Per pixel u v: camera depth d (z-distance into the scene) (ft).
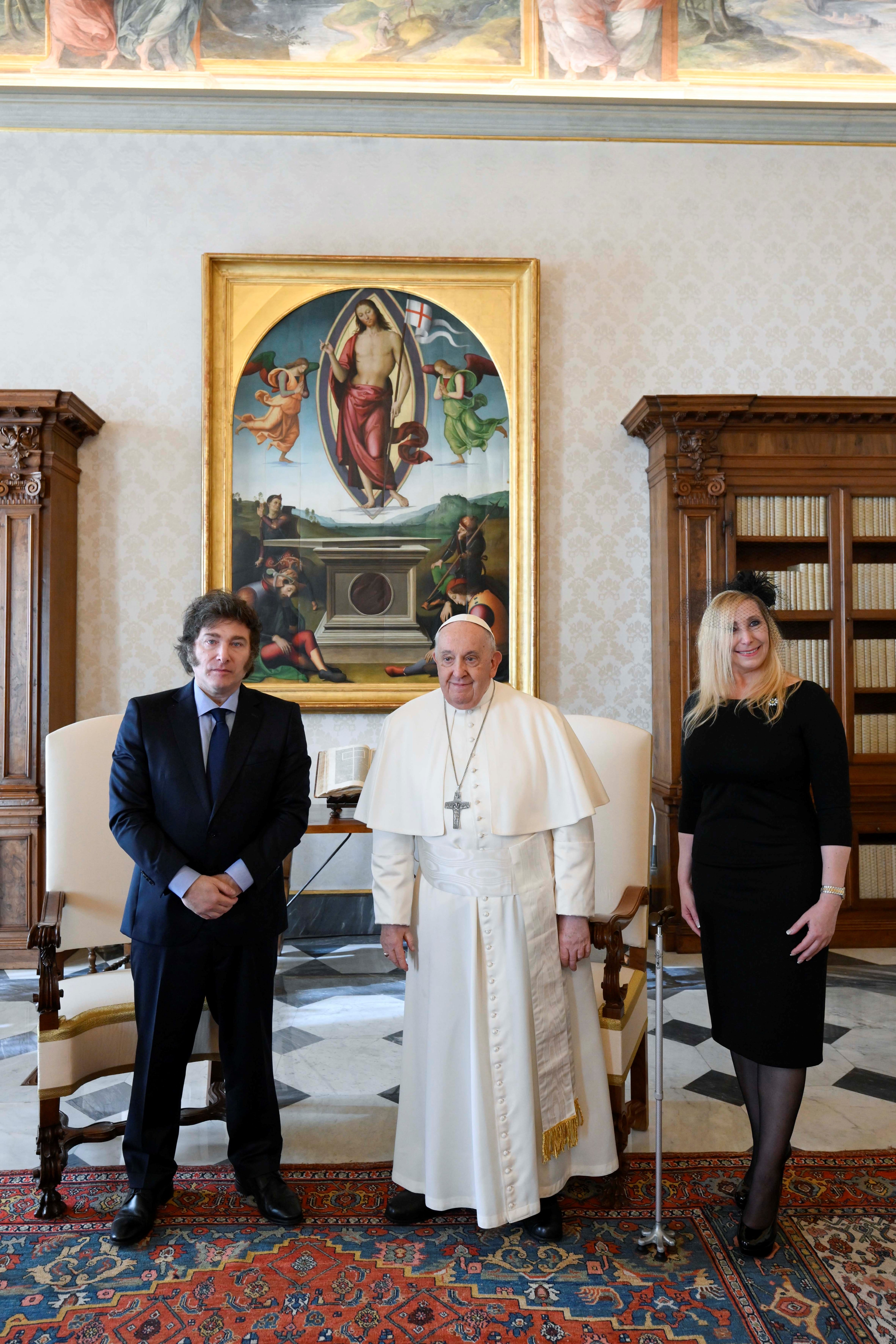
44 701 17.89
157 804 8.95
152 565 19.76
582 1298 7.80
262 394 19.84
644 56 20.42
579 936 8.88
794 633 19.88
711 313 20.53
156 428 19.80
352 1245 8.60
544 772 9.02
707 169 20.57
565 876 8.96
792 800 8.53
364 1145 10.72
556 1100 8.64
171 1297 7.80
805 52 20.66
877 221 20.77
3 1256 8.41
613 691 20.27
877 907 18.93
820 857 8.42
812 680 18.72
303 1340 7.25
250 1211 9.22
